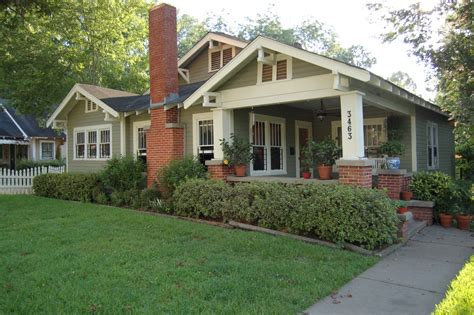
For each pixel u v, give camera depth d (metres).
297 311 4.14
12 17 12.13
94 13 20.98
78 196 13.29
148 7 23.27
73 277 5.04
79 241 7.01
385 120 11.91
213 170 10.34
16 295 4.44
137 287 4.69
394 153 9.68
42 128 26.56
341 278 5.20
